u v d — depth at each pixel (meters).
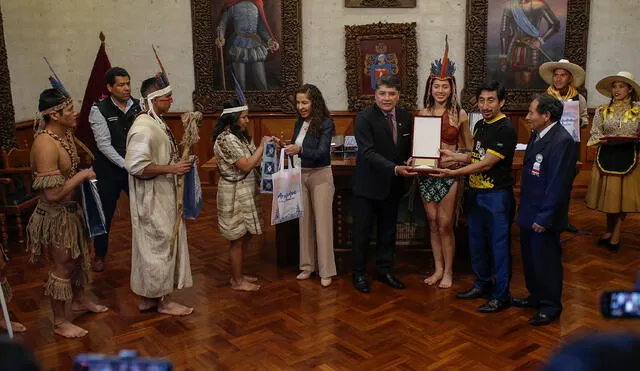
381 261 4.21
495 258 3.73
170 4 6.68
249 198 3.98
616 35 6.43
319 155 3.96
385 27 6.47
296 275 4.41
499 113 3.65
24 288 4.22
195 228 5.59
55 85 3.44
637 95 4.66
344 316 3.71
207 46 6.70
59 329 3.52
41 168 3.25
